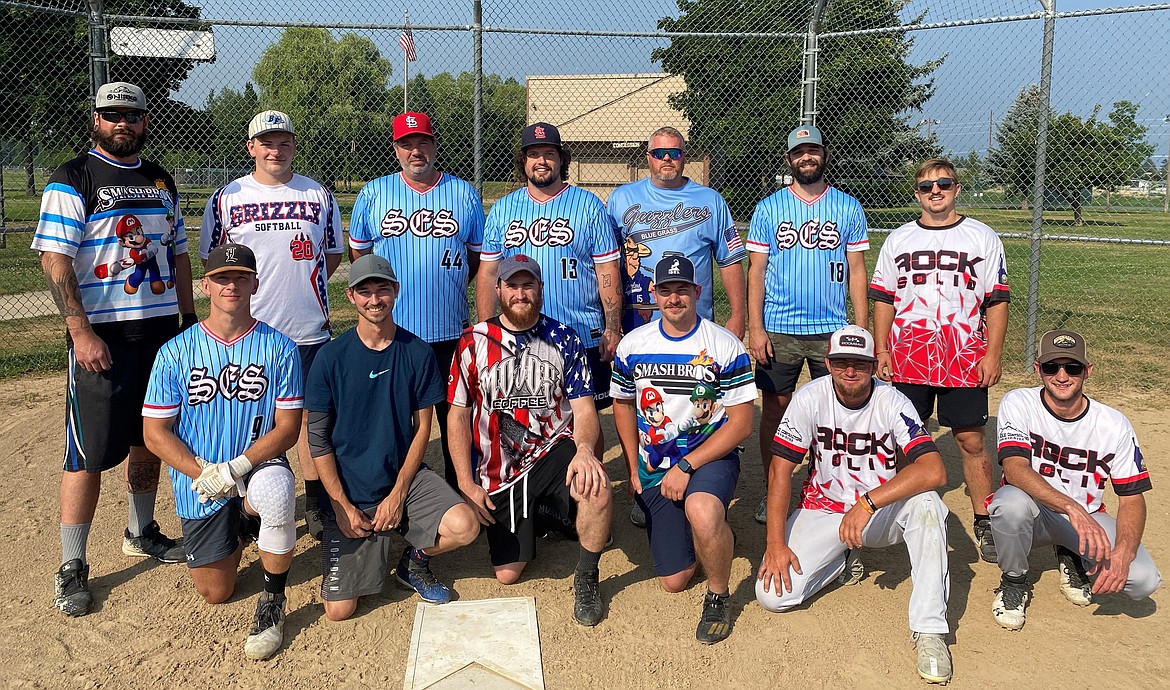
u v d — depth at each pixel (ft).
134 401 12.07
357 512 11.48
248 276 11.18
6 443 17.93
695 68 31.12
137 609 11.65
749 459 17.99
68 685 9.98
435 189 14.19
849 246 14.62
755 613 11.74
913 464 11.14
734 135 30.73
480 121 23.09
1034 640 11.02
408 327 14.20
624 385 12.26
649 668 10.43
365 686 10.07
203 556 11.22
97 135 11.87
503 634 11.07
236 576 12.34
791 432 11.69
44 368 23.61
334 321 29.01
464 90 27.37
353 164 34.91
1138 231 56.44
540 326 12.14
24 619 11.31
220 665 10.42
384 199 14.10
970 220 13.89
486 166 27.66
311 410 11.52
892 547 13.89
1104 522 11.44
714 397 11.94
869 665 10.52
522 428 12.16
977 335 13.74
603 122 46.16
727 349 11.91
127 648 10.73
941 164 13.71
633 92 40.24
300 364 11.68
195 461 11.12
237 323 11.32
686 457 11.55
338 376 11.51
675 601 12.05
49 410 20.13
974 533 14.30
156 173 12.48
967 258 13.58
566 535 14.14
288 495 10.89
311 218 13.57
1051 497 10.96
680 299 11.72
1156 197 58.08
